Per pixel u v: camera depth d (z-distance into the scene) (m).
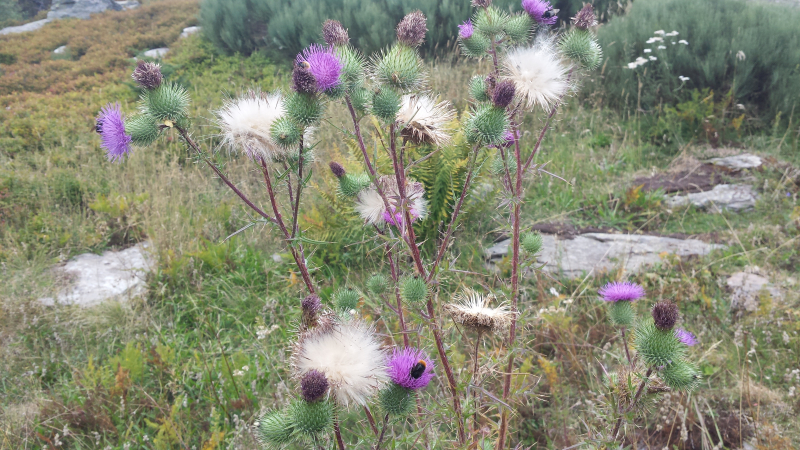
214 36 3.37
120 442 0.84
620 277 1.12
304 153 0.53
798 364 0.91
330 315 0.46
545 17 0.63
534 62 0.58
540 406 0.86
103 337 1.08
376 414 0.52
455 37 2.83
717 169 1.69
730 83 2.01
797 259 1.24
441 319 0.58
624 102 2.15
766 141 1.86
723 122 1.93
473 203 1.27
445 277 0.57
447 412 0.54
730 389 0.88
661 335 0.52
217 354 1.02
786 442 0.75
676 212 1.49
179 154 1.83
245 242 1.37
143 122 0.53
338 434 0.47
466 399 0.53
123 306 1.15
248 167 1.64
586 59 0.63
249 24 3.41
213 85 2.71
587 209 1.54
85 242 1.46
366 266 1.19
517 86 0.57
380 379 0.43
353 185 0.59
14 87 3.07
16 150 2.09
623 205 1.54
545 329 0.98
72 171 1.81
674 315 0.51
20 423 0.88
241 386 0.92
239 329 1.10
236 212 1.48
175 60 3.12
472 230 1.28
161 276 1.24
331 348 0.43
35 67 3.42
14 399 0.95
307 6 3.08
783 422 0.82
